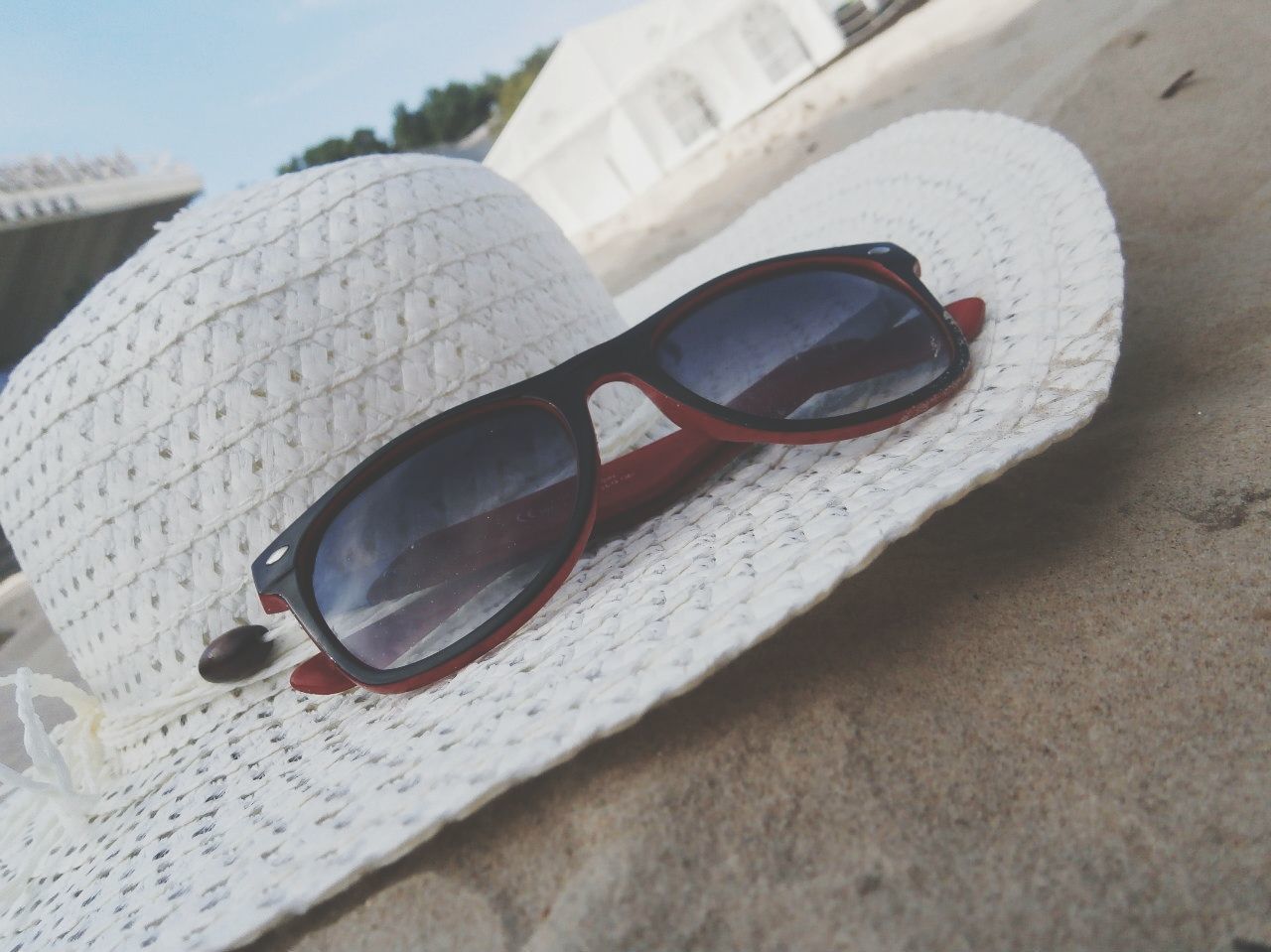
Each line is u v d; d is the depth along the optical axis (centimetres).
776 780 12
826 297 16
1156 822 10
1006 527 15
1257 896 9
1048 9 57
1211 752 10
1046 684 12
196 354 16
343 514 15
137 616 16
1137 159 31
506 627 15
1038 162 20
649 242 83
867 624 14
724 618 11
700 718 13
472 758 11
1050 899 10
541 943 11
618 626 13
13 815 18
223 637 16
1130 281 24
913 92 64
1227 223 24
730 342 16
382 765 12
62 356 17
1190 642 12
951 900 10
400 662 15
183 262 17
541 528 15
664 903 11
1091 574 14
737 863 11
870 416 15
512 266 19
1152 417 18
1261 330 19
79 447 16
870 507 12
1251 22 34
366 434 16
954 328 16
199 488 16
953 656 13
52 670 37
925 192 23
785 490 15
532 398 16
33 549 17
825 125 76
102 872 14
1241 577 13
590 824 12
